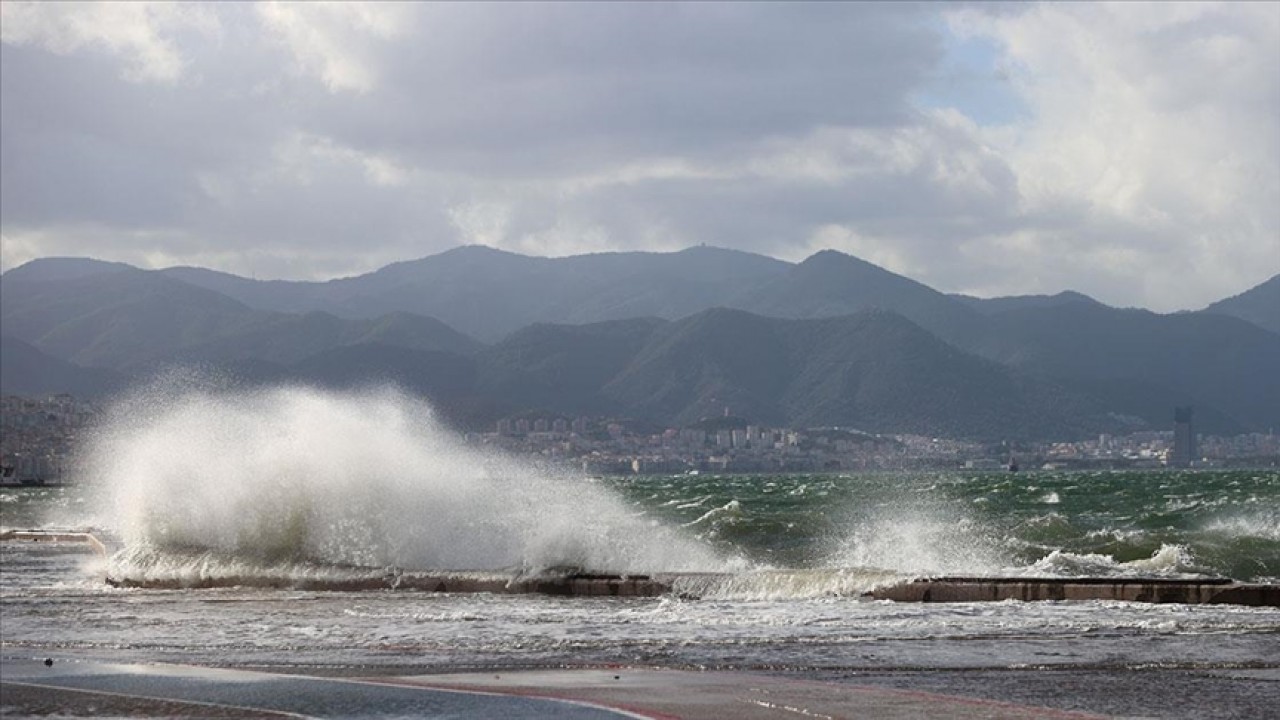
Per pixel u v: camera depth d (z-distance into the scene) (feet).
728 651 61.46
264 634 70.03
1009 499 318.86
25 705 44.93
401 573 101.91
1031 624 70.79
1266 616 73.36
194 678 50.93
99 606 87.61
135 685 49.16
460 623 74.28
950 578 86.99
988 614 75.92
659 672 51.72
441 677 50.47
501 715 41.29
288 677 51.03
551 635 68.49
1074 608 78.48
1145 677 52.01
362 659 59.57
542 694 45.52
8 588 106.63
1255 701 46.01
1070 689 48.80
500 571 101.24
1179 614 74.90
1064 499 313.94
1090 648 61.41
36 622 77.71
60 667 55.21
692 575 92.38
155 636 69.67
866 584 88.33
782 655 59.88
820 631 68.95
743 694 45.34
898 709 42.27
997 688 49.06
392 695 45.70
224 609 84.33
